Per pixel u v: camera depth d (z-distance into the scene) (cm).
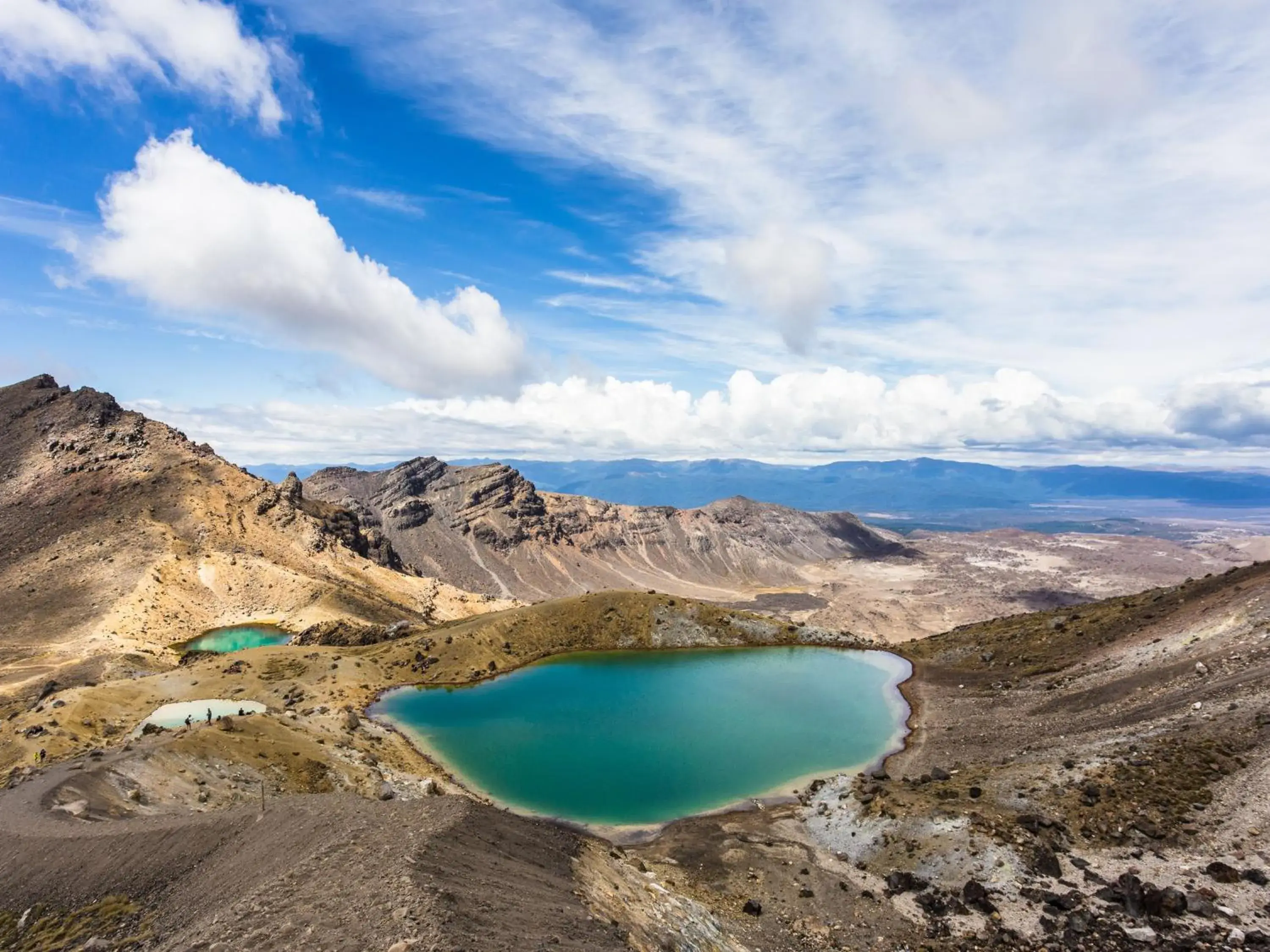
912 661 15100
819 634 17675
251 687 13212
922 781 7906
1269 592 9525
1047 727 9038
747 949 4903
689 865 6775
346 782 8106
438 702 13112
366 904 3300
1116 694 9150
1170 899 4534
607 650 17050
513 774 9588
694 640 17412
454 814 5019
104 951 3762
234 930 3219
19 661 16850
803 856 6725
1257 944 4044
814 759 9906
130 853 4866
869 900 5600
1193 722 7050
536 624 17575
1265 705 6744
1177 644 9844
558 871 4762
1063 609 15300
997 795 6775
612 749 10506
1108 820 5803
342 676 14100
